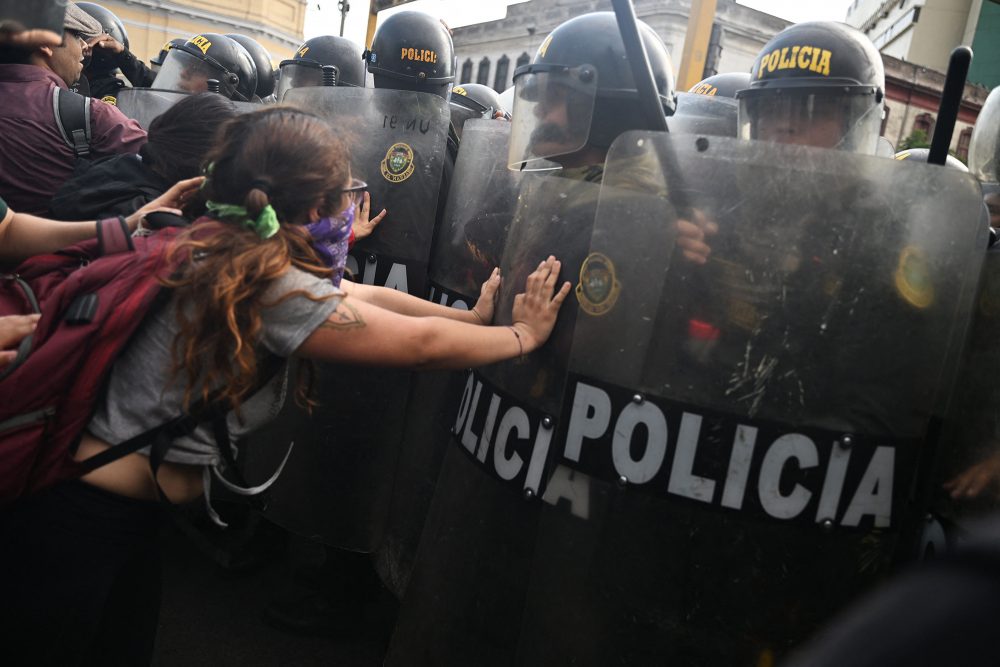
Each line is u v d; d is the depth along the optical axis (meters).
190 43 3.79
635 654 1.33
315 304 1.32
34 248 1.71
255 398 1.43
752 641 1.28
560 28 1.71
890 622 0.40
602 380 1.37
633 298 1.34
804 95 1.74
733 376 1.26
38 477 1.31
